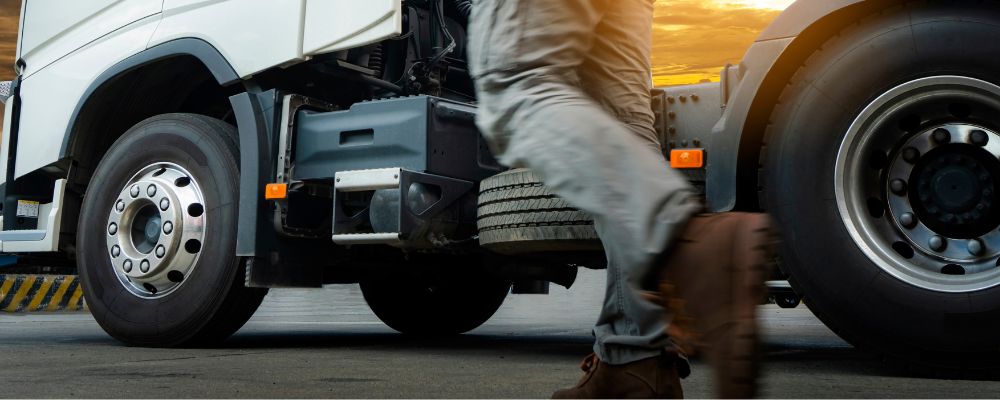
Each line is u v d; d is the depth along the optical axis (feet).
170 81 12.72
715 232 2.96
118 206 11.35
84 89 12.62
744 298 2.88
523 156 3.66
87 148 12.88
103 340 13.07
